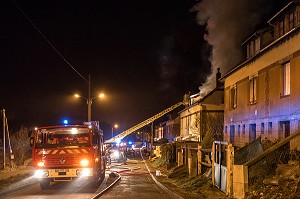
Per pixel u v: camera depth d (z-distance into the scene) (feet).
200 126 141.59
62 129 61.41
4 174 83.97
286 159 46.96
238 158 48.57
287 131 66.03
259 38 79.20
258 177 43.37
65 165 60.23
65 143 61.26
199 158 67.51
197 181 61.11
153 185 69.67
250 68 83.97
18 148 110.52
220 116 142.72
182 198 48.75
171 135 214.48
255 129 81.92
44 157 60.23
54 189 61.46
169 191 57.72
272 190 38.52
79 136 61.67
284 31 67.10
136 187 65.77
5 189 58.03
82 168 60.44
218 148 55.52
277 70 68.49
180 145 108.06
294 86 60.90
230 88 101.35
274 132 69.05
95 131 64.75
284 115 64.95
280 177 40.42
